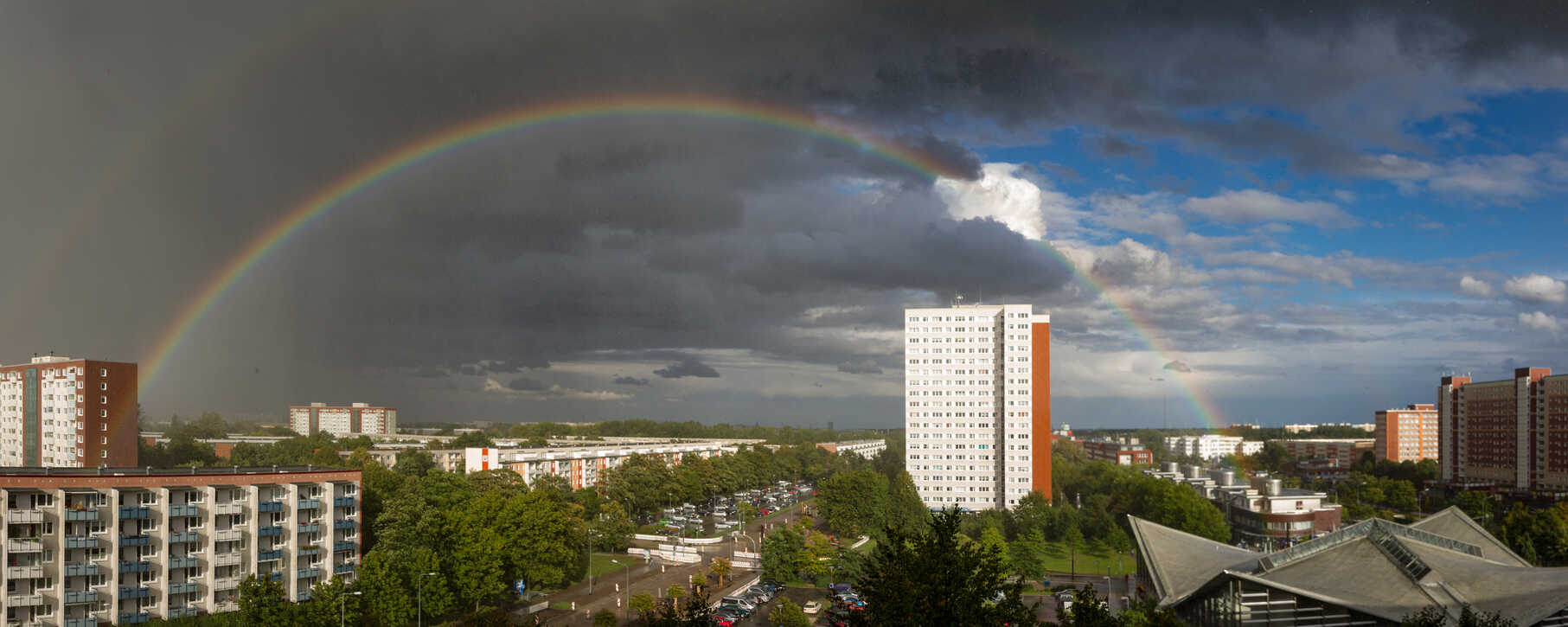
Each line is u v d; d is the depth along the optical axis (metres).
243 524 127.81
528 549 149.25
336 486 139.00
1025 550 170.00
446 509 160.12
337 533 139.00
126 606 117.31
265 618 103.62
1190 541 144.88
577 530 173.62
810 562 166.62
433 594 125.62
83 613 113.69
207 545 123.94
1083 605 69.00
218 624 118.50
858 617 63.25
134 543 117.81
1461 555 118.81
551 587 159.12
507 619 110.00
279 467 146.00
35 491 111.19
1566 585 99.75
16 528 109.06
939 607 57.41
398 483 173.38
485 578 135.12
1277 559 121.06
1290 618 103.50
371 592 116.62
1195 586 122.62
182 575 122.06
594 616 135.38
